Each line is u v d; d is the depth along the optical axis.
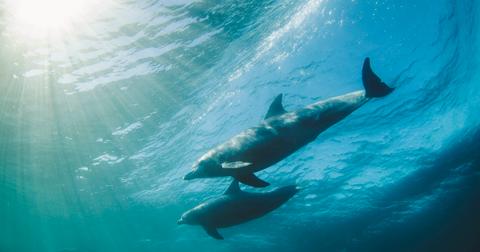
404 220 27.89
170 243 37.62
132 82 13.71
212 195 22.95
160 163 19.75
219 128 16.50
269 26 12.90
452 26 13.45
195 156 18.58
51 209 27.64
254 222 27.48
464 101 18.02
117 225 31.86
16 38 11.23
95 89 13.80
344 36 13.10
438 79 15.50
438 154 21.27
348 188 23.45
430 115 17.67
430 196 25.28
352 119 16.41
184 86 14.27
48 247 43.12
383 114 16.56
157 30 11.78
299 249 33.50
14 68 12.30
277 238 31.64
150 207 26.55
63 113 15.04
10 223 31.02
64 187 23.09
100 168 20.39
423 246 28.52
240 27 12.50
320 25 13.11
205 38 12.50
